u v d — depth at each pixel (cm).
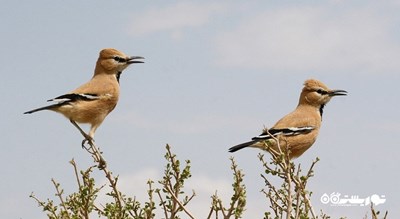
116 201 1154
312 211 1126
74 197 1094
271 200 1167
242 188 1052
